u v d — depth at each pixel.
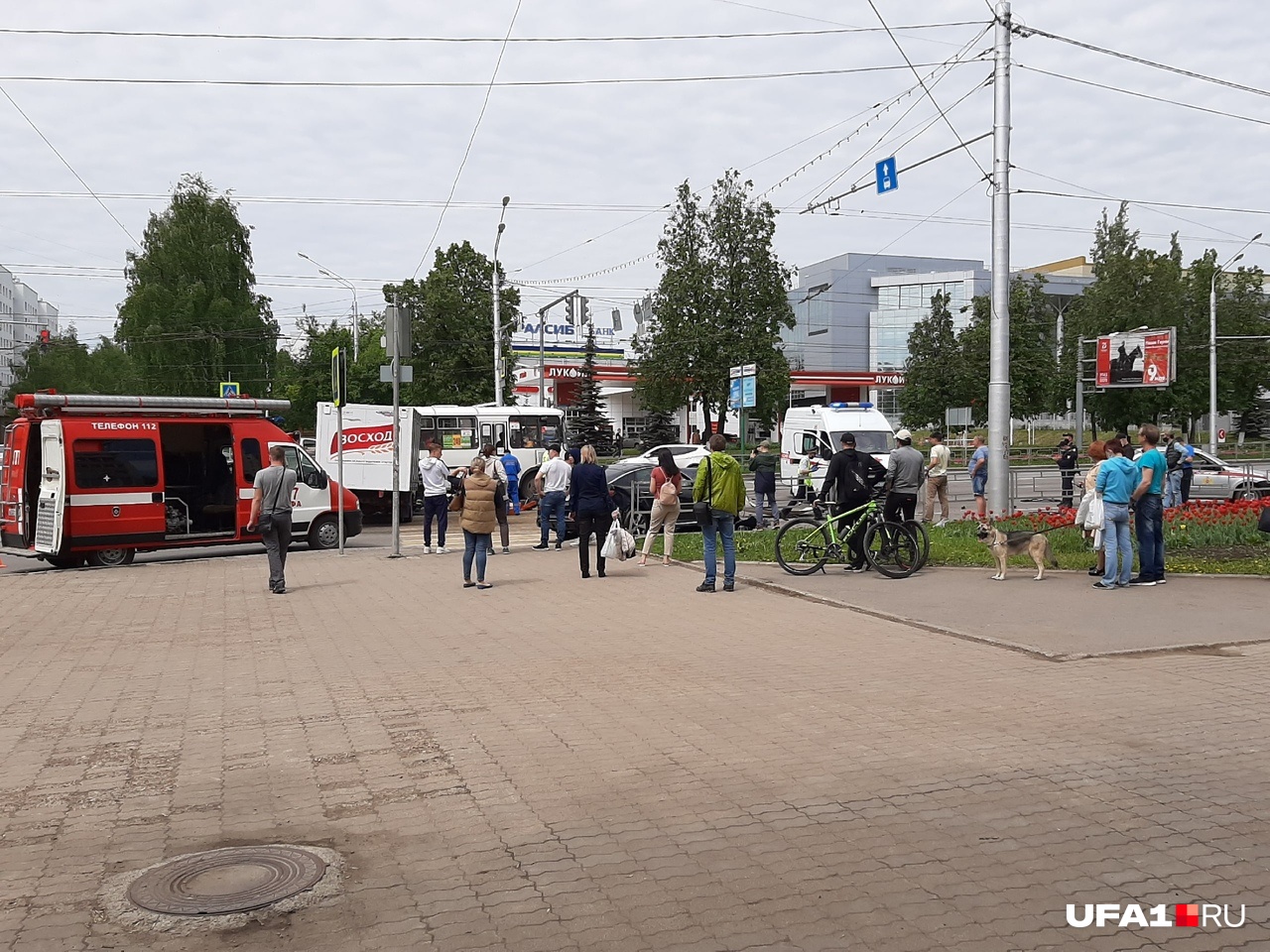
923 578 12.88
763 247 47.12
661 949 3.62
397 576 14.73
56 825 5.04
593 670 8.20
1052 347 56.06
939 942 3.63
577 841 4.66
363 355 63.69
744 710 6.87
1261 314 48.91
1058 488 27.00
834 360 102.31
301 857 4.56
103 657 9.30
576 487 14.05
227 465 18.39
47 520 16.52
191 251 52.81
